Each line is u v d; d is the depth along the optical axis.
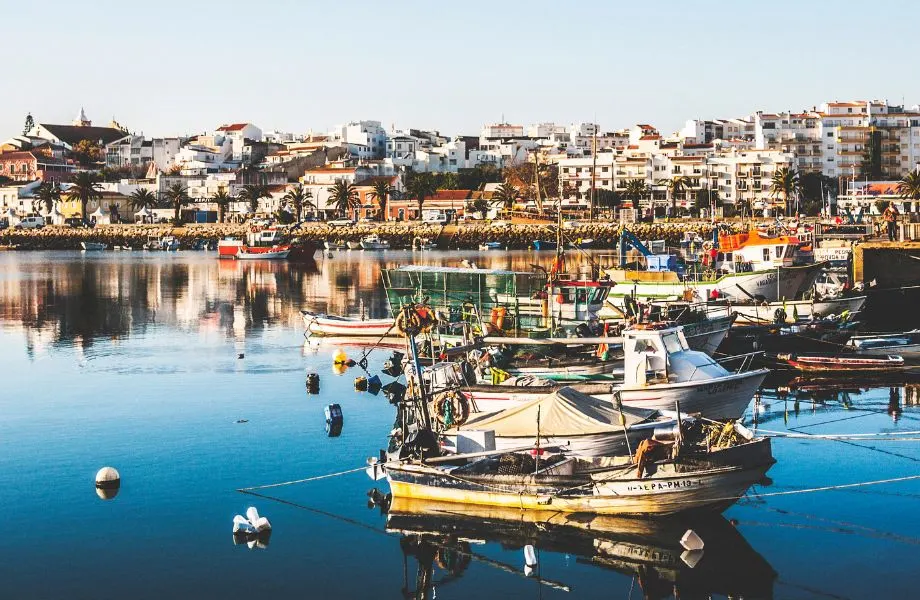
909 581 19.47
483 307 44.59
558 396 24.81
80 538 21.98
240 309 71.25
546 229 162.25
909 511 23.14
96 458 28.22
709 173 195.12
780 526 22.33
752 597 18.84
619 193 191.50
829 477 25.80
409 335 25.80
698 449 22.73
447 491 23.31
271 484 25.72
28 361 46.25
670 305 50.91
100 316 66.56
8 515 23.41
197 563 20.66
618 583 19.64
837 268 82.88
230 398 36.78
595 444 23.84
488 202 197.50
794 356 41.53
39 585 19.56
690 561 20.44
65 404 35.72
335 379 41.03
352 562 20.72
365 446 29.39
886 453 28.02
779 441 29.52
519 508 22.78
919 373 40.75
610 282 46.00
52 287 91.06
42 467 27.33
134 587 19.52
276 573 20.12
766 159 194.25
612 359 34.09
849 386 38.31
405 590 19.27
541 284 44.66
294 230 182.12
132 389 38.69
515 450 23.56
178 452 28.84
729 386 28.69
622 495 21.95
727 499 22.06
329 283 95.88
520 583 19.70
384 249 168.88
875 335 50.62
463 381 29.14
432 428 25.39
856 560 20.48
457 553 21.09
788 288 58.81
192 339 54.59
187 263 132.38
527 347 37.03
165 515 23.42
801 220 148.25
